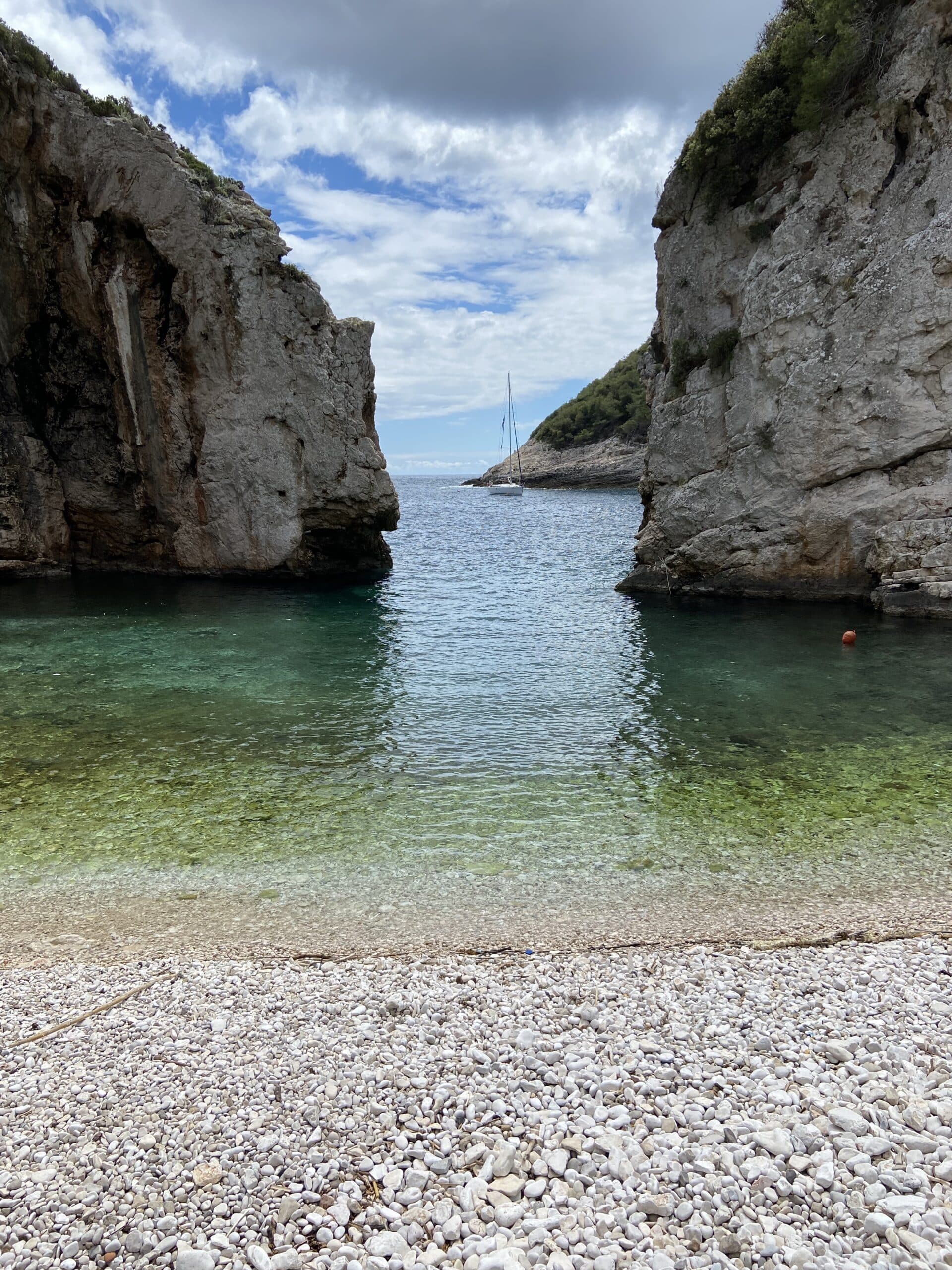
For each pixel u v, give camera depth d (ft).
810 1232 13.16
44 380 98.68
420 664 60.39
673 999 19.93
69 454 102.22
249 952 23.22
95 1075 17.44
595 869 28.50
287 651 64.64
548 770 38.65
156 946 23.71
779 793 35.27
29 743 42.45
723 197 90.12
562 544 160.97
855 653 61.05
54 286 93.30
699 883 27.30
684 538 92.12
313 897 26.73
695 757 40.06
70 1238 13.24
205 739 43.39
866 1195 13.83
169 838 31.58
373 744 42.63
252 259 92.63
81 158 87.45
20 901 26.76
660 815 33.19
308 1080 17.08
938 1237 12.90
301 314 96.53
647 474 100.63
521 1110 16.06
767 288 82.17
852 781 36.45
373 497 103.65
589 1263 12.60
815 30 77.61
